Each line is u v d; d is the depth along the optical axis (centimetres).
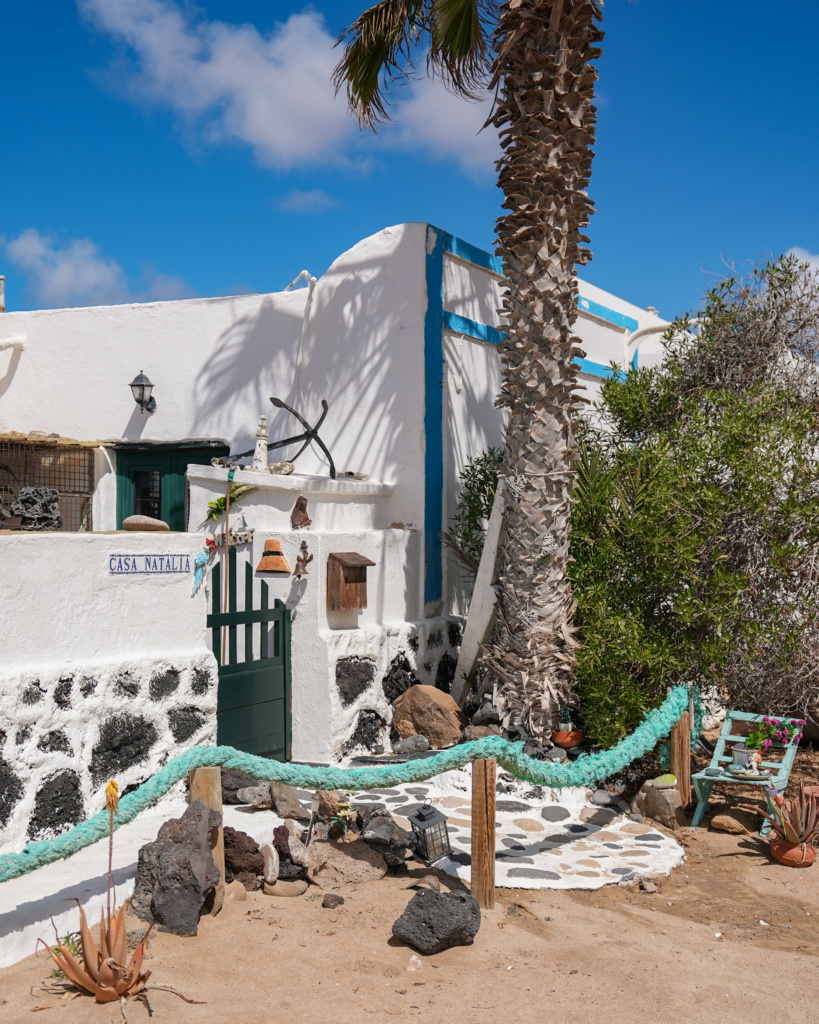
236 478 834
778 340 934
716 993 443
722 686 832
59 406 1188
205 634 717
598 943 496
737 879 615
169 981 414
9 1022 371
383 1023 393
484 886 527
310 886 545
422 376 955
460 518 1005
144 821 581
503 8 793
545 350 795
